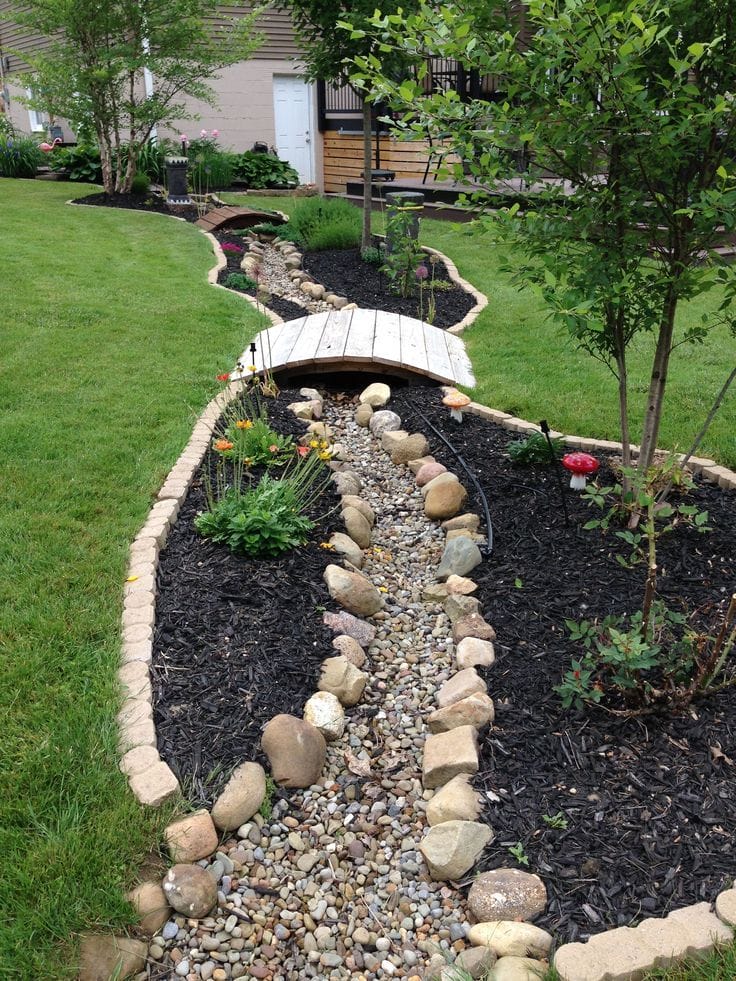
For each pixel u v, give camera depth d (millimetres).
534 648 3072
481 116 3244
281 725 2586
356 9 7617
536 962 1968
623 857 2225
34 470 4098
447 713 2742
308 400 5492
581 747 2602
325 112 17031
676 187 3162
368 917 2211
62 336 6160
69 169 14906
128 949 1999
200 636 2998
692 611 3158
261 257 9570
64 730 2500
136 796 2311
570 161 3227
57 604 3074
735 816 2326
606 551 3609
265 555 3494
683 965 1912
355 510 3990
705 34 3135
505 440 4840
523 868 2221
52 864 2098
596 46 2695
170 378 5473
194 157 14016
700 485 4203
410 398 5469
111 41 12523
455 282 8414
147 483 4055
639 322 3521
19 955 1909
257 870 2293
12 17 12000
